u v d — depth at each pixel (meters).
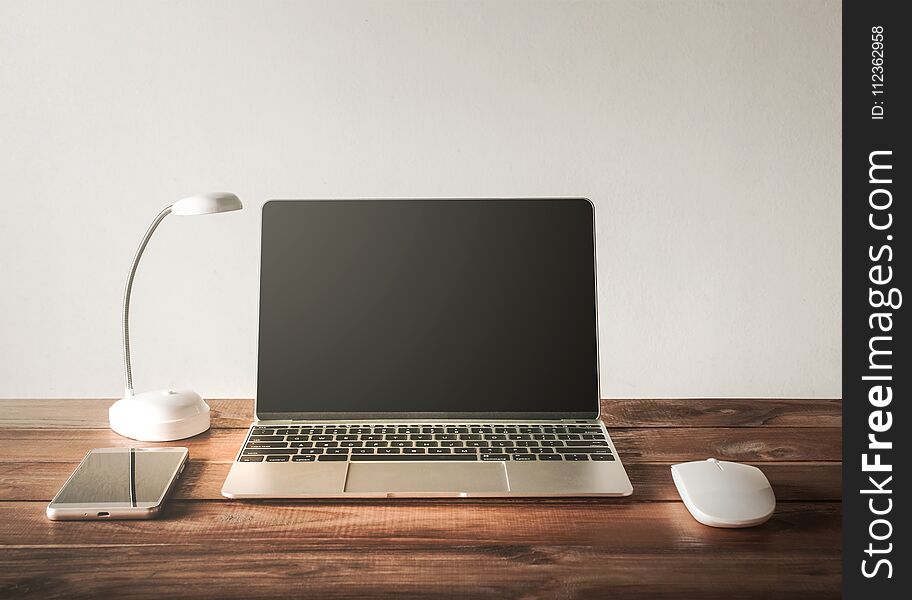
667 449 1.06
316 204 1.12
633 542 0.83
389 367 1.10
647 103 1.47
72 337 1.55
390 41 1.45
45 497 0.91
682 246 1.52
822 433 1.13
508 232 1.12
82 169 1.49
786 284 1.53
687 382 1.57
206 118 1.47
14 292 1.53
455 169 1.49
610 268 1.53
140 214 1.50
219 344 1.55
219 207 1.07
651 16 1.45
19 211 1.50
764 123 1.48
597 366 1.11
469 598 0.73
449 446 1.02
